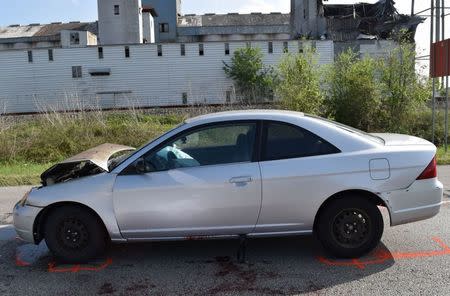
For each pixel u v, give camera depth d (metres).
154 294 4.51
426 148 5.27
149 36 73.69
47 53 52.78
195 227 5.07
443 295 4.29
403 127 18.89
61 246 5.27
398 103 18.88
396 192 5.08
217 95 53.31
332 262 5.15
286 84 20.33
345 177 5.03
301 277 4.79
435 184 5.20
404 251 5.44
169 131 5.25
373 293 4.37
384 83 19.03
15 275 5.08
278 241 5.88
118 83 53.41
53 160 15.90
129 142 17.47
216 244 5.84
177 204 5.03
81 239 5.25
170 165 5.13
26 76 52.97
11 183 11.11
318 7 58.91
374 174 5.05
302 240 5.88
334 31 57.75
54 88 53.03
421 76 18.72
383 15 55.72
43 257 5.62
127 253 5.63
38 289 4.70
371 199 5.18
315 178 5.02
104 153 5.76
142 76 53.41
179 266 5.19
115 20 67.56
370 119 19.36
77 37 66.00
